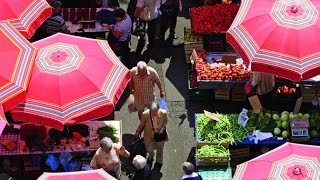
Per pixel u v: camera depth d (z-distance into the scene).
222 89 12.47
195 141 11.66
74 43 10.48
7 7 10.48
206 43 13.34
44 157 10.83
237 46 10.74
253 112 11.51
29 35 10.52
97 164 10.16
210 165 10.97
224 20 13.24
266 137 11.18
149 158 11.44
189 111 12.63
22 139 10.77
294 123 11.23
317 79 12.16
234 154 11.46
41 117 9.42
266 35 10.59
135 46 14.08
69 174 8.93
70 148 10.77
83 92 9.63
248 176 8.95
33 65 9.90
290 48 10.43
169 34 14.34
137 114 12.55
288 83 12.18
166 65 13.63
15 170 10.97
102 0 13.80
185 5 15.24
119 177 10.60
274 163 9.02
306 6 11.03
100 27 13.12
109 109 9.65
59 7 12.49
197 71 12.26
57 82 9.68
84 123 11.10
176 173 11.47
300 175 8.69
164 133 10.94
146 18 13.30
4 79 9.39
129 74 10.23
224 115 11.55
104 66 10.09
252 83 11.78
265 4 11.13
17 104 9.35
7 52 9.83
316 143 11.30
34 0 10.83
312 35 10.55
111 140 10.35
